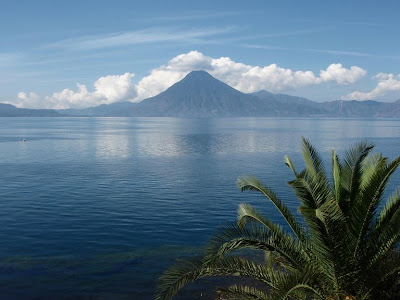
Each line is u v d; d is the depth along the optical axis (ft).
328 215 29.63
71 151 311.27
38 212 114.93
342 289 32.83
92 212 115.14
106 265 74.54
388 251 34.35
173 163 236.43
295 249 36.24
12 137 476.13
